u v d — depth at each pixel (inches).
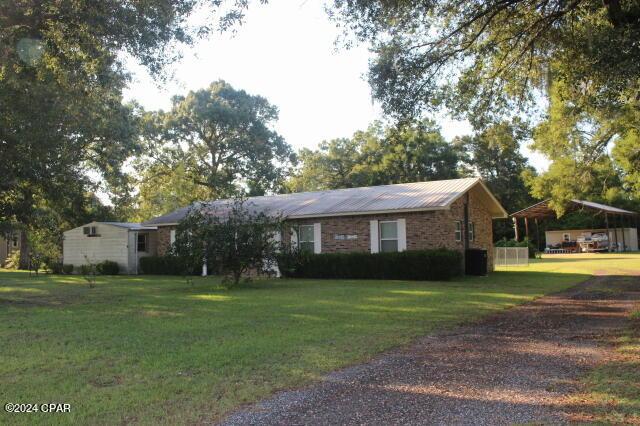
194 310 481.4
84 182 1025.5
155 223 1119.6
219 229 702.5
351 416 195.0
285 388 231.5
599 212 1854.1
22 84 551.2
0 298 618.8
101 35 518.6
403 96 481.4
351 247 882.8
